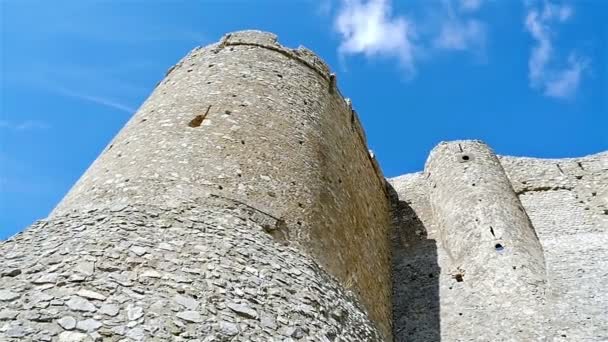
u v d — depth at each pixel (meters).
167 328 5.32
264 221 8.23
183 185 8.32
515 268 12.60
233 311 5.99
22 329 4.82
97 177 8.90
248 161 9.27
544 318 11.24
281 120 10.66
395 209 17.30
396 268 14.88
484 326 11.62
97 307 5.30
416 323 12.62
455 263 13.94
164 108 10.56
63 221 7.14
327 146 11.36
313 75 12.95
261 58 12.30
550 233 14.98
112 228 6.79
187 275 6.25
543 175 17.39
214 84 11.11
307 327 6.54
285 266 7.49
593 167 17.33
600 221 15.18
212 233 7.31
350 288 9.33
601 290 11.81
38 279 5.60
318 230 9.10
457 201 15.35
